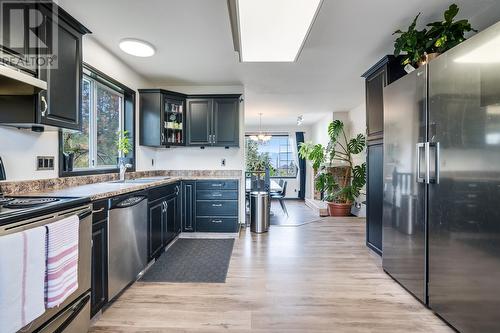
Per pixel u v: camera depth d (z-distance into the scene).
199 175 4.42
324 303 2.09
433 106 1.88
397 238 2.39
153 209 2.82
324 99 5.26
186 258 3.07
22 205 1.34
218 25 2.46
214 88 4.38
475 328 1.56
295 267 2.81
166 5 2.14
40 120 1.72
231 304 2.07
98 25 2.46
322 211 5.71
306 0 1.63
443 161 1.79
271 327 1.78
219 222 3.93
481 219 1.51
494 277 1.44
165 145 3.94
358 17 2.32
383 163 2.72
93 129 2.94
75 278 1.47
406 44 2.24
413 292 2.15
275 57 2.53
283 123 8.33
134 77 3.67
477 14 2.32
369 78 3.25
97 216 1.84
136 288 2.34
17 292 1.10
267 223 4.38
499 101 1.38
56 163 2.28
